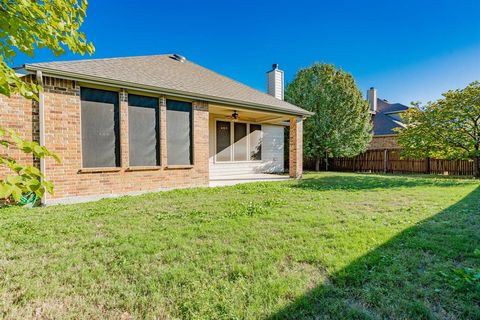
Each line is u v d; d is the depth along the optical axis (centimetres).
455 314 197
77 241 353
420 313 198
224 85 1091
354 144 1656
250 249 321
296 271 265
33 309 209
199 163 879
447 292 223
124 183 724
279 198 654
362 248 318
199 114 877
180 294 227
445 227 398
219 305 209
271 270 265
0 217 477
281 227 406
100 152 686
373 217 462
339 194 709
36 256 307
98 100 684
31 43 203
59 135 624
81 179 655
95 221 449
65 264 285
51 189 146
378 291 226
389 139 1902
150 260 294
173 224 430
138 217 475
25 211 524
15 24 181
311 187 855
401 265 272
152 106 779
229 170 1330
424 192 726
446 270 261
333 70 1684
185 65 1186
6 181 126
